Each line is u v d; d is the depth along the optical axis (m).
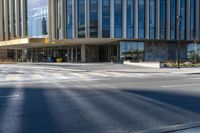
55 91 13.65
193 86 15.41
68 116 8.11
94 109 9.06
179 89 14.05
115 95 12.05
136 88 14.57
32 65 40.31
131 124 7.24
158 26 45.44
